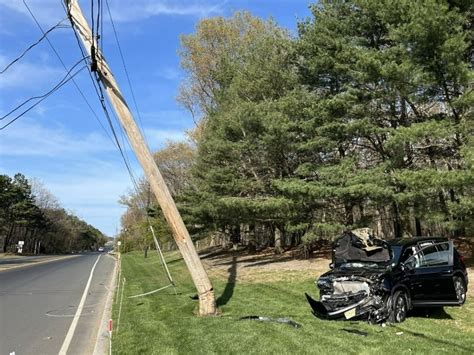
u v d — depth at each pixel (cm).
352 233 1029
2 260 4916
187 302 1223
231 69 2725
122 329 905
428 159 1994
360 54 1753
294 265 2086
